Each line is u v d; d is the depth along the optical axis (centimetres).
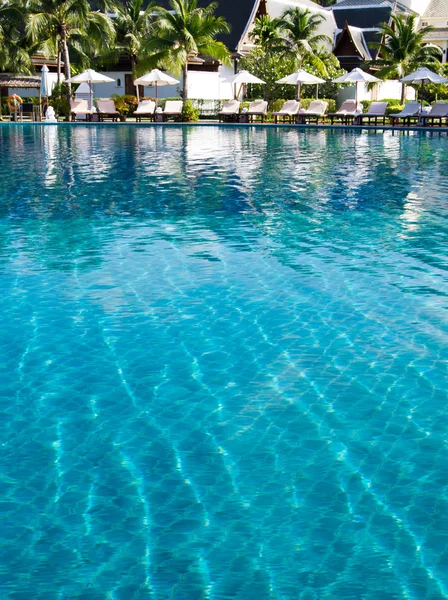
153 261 769
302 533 313
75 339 550
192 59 4250
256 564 294
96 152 2005
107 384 473
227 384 471
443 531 314
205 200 1157
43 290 666
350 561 295
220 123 3266
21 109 3612
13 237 880
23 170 1569
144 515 328
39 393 460
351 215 1018
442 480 355
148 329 570
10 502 339
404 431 407
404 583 282
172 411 434
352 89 4066
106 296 650
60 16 3662
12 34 3866
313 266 746
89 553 302
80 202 1138
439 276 705
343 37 4975
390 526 318
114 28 4006
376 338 548
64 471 367
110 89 4394
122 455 383
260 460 376
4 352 526
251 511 330
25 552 303
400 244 837
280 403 444
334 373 486
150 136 2656
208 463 374
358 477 359
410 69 4122
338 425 415
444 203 1109
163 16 3538
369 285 679
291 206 1096
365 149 2066
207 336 555
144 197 1189
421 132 2802
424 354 517
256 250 815
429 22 6131
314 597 275
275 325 576
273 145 2227
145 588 281
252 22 4716
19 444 396
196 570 291
